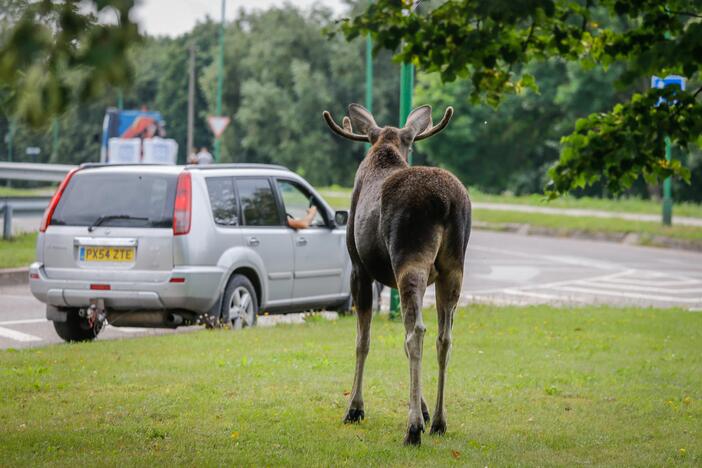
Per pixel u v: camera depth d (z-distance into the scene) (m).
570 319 15.53
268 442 7.21
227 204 13.48
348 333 13.21
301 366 10.38
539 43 10.97
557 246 33.41
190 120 66.19
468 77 11.31
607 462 6.82
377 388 9.30
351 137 8.38
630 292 21.56
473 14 10.09
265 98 80.19
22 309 16.38
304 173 79.75
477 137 65.25
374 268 7.41
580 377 10.22
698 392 9.68
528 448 7.21
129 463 6.47
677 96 9.93
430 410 8.51
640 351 12.45
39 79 3.01
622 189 10.74
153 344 11.79
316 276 15.09
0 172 31.58
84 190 13.10
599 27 10.75
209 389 9.08
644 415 8.50
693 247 33.62
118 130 56.62
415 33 10.70
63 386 9.10
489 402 8.90
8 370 9.93
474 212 44.38
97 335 14.01
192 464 6.48
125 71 3.07
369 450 6.91
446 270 7.13
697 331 14.47
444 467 6.50
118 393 8.85
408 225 6.85
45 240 13.05
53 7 3.00
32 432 7.32
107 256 12.77
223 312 13.24
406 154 8.27
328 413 8.25
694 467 6.70
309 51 82.50
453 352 11.84
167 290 12.52
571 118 59.41
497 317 15.64
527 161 67.88
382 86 78.50
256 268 13.77
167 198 12.80
